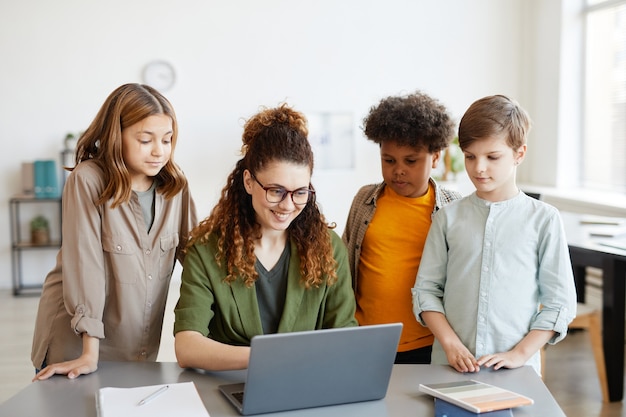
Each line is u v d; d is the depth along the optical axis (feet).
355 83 21.80
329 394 5.02
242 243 5.87
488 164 5.84
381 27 21.81
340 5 21.44
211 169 21.04
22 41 19.71
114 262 6.52
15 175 20.03
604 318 11.88
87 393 5.24
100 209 6.46
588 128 20.89
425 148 6.63
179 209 7.12
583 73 21.02
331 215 22.06
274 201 5.58
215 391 5.28
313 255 6.01
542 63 21.97
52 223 20.34
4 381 12.90
